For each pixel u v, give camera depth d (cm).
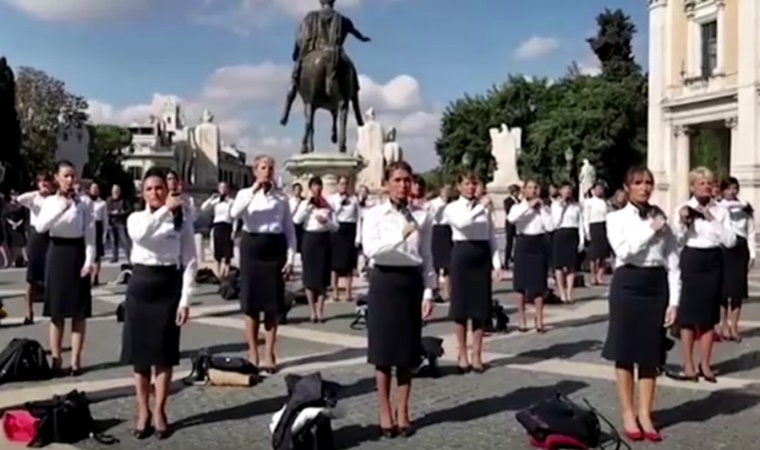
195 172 3328
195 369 905
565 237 1619
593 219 1950
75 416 702
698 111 4253
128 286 705
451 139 8612
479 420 764
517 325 1334
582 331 1274
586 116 6775
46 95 7062
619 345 704
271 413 782
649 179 698
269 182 963
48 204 935
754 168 3788
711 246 911
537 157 6981
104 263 2312
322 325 1323
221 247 1872
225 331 1255
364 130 3031
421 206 749
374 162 2958
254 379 901
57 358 949
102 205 1795
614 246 698
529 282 1258
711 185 921
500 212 2895
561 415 686
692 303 912
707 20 4194
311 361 1029
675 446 684
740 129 3872
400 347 700
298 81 2016
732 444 689
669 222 763
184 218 706
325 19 2008
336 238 1614
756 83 3788
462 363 972
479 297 968
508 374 962
